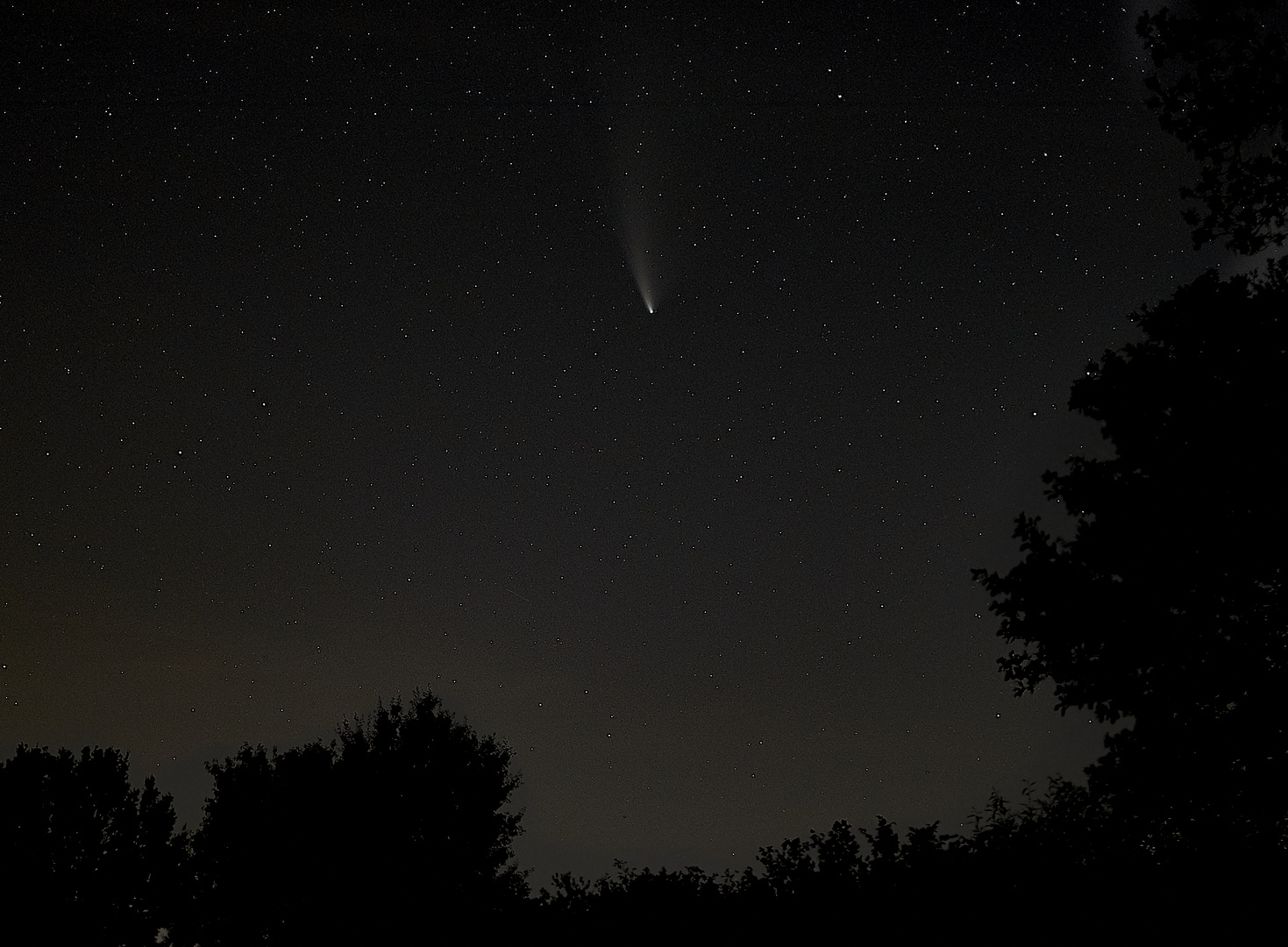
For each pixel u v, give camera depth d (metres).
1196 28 6.32
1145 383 6.47
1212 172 6.46
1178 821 6.01
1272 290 6.29
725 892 6.46
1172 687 6.15
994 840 6.09
